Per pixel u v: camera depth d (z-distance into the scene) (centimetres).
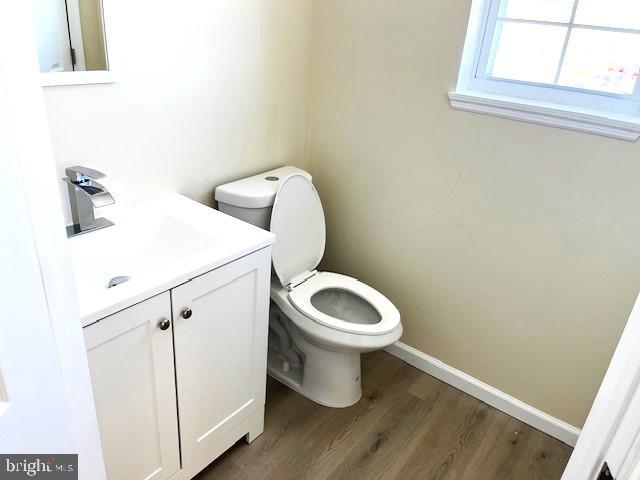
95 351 109
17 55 53
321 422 187
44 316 62
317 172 221
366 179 206
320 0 191
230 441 165
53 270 64
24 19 54
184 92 158
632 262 154
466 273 191
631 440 55
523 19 162
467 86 176
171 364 129
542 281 173
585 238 160
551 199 163
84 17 126
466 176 178
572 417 183
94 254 135
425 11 169
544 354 182
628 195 149
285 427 184
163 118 155
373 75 189
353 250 223
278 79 190
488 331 193
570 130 153
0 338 53
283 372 207
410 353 219
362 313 197
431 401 201
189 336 131
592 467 63
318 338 172
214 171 179
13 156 52
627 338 58
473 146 173
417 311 212
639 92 146
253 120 187
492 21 166
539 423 189
